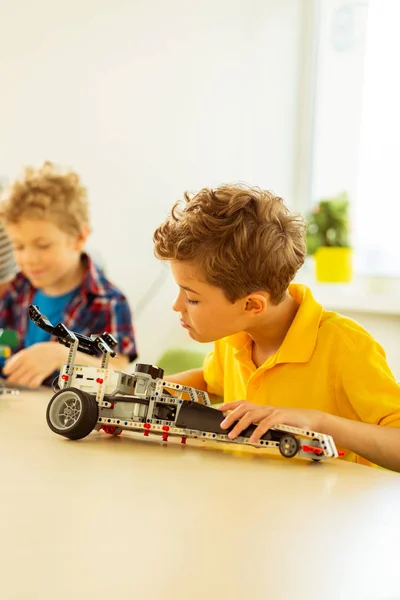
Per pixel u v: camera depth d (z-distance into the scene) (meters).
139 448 0.76
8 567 0.37
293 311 1.00
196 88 2.48
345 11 2.54
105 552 0.40
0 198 1.74
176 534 0.45
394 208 2.47
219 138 2.51
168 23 2.43
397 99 2.46
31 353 1.39
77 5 2.36
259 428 0.75
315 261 2.43
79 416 0.77
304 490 0.61
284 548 0.43
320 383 0.95
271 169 2.60
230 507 0.53
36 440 0.76
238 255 0.84
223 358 1.15
